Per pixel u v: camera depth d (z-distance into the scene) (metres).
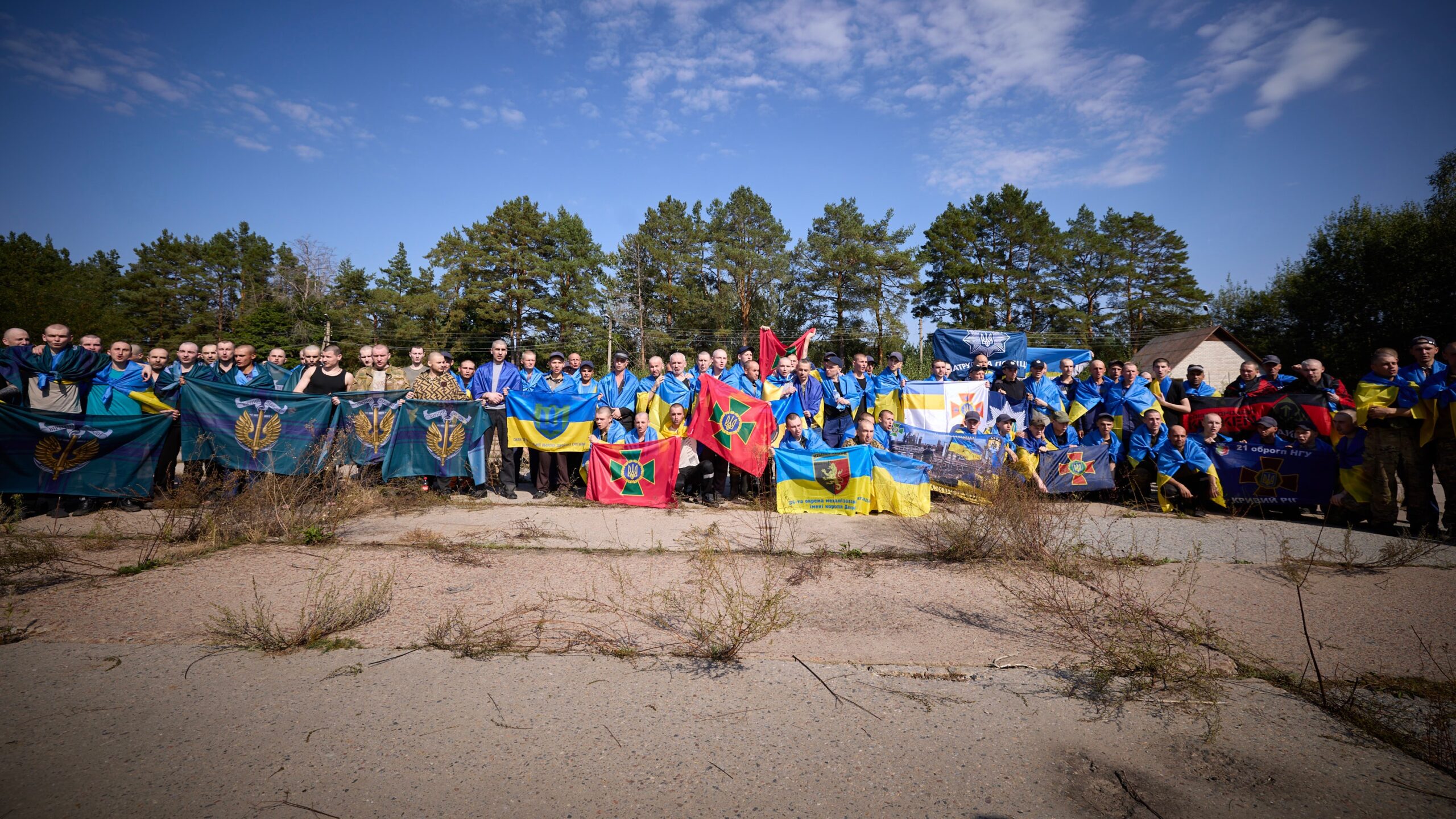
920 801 2.40
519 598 4.50
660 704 3.10
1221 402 8.61
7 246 65.81
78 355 7.27
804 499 7.72
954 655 3.68
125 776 2.46
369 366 10.19
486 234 49.75
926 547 6.04
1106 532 6.56
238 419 7.39
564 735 2.81
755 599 4.54
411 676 3.34
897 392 9.51
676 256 52.75
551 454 8.48
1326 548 5.95
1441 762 2.65
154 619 4.02
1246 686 3.35
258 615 3.97
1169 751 2.77
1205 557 5.68
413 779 2.47
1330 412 7.72
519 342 51.28
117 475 6.96
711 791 2.44
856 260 48.88
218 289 64.31
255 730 2.80
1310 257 38.78
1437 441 6.41
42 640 3.70
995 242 53.81
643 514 7.52
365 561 5.34
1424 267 33.00
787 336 50.59
